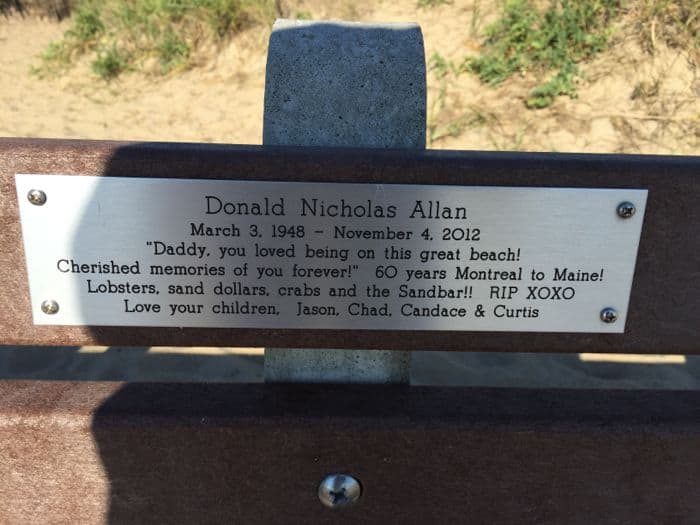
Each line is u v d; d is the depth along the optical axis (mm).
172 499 328
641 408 326
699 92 930
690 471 325
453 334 311
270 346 312
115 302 302
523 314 307
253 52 1146
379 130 317
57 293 301
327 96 315
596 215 293
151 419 313
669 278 303
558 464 324
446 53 1053
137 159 283
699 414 323
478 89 994
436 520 337
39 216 289
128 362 606
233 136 1025
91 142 287
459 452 321
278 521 336
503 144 910
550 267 300
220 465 322
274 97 315
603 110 929
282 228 292
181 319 305
